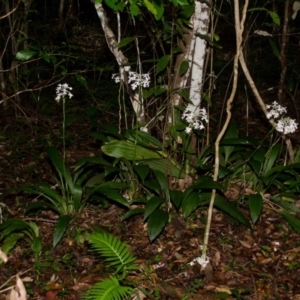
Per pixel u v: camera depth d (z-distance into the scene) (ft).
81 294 15.39
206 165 18.80
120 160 19.26
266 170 19.74
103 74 37.04
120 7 14.03
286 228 18.53
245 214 19.02
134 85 18.08
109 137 20.42
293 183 19.22
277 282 15.98
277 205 19.38
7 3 26.68
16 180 23.32
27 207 18.37
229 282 15.92
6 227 17.85
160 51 26.96
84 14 51.08
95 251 17.13
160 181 18.30
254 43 38.37
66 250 17.49
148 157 19.25
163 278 16.06
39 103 31.19
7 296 15.23
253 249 17.42
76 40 46.24
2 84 30.01
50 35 38.88
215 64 31.89
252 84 17.42
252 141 19.79
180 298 15.26
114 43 20.03
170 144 18.89
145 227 18.53
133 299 14.83
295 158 20.93
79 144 27.12
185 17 18.19
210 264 16.53
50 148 19.43
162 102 21.25
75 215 18.80
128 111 31.12
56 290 15.62
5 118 29.81
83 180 20.18
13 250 17.56
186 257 16.93
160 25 19.12
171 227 18.24
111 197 17.93
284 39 21.52
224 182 20.13
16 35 30.96
